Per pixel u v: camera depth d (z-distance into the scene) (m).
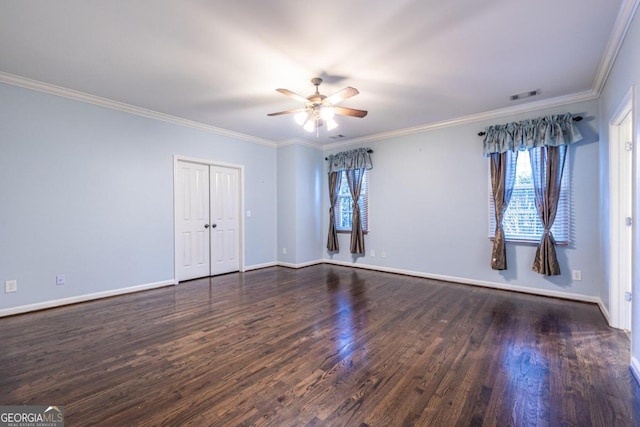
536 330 2.81
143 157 4.23
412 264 5.08
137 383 1.98
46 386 1.94
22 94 3.26
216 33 2.38
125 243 4.06
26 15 2.14
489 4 2.04
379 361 2.25
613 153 2.83
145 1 2.01
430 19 2.20
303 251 5.96
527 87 3.42
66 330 2.85
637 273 2.01
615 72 2.66
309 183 6.09
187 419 1.64
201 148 4.90
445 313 3.28
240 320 3.09
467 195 4.50
